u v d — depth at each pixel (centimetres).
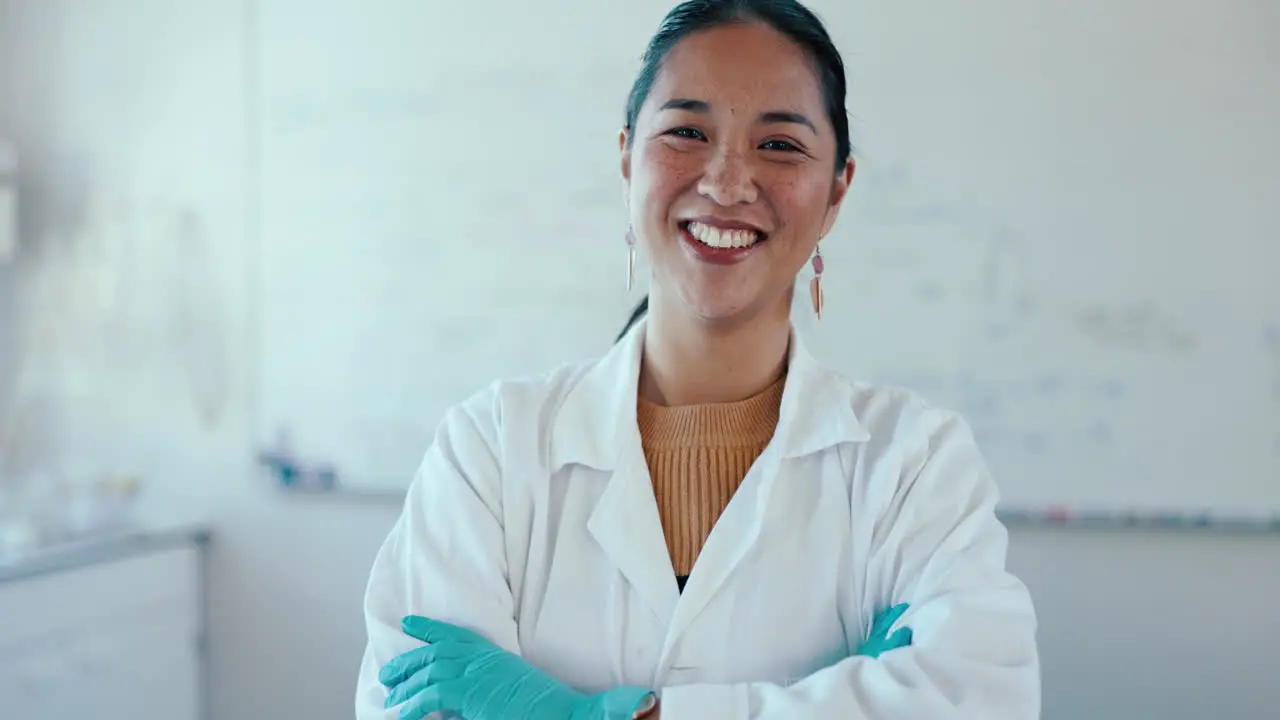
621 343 121
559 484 113
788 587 105
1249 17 195
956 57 207
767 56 102
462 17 233
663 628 105
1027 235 205
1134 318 201
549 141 228
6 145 249
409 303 238
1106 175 202
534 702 96
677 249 104
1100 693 206
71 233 263
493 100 231
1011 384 207
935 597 97
